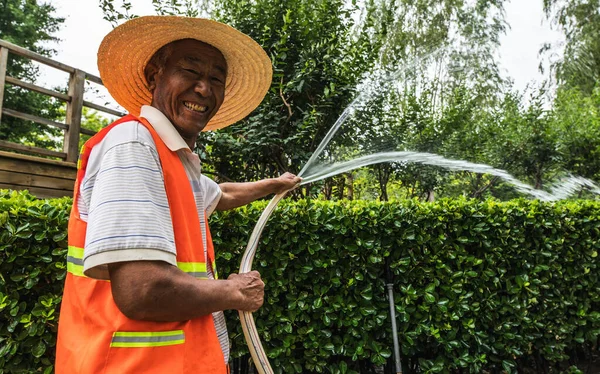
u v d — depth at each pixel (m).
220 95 1.45
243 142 4.14
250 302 1.19
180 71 1.38
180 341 1.09
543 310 3.40
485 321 3.19
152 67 1.48
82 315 1.10
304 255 2.74
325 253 2.77
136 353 1.03
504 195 6.88
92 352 1.03
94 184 1.09
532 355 3.57
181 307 1.02
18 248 2.12
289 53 4.28
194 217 1.21
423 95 5.36
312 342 2.76
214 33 1.44
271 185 1.99
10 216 2.14
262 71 1.76
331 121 4.28
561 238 3.44
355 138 4.36
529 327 3.30
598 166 7.60
